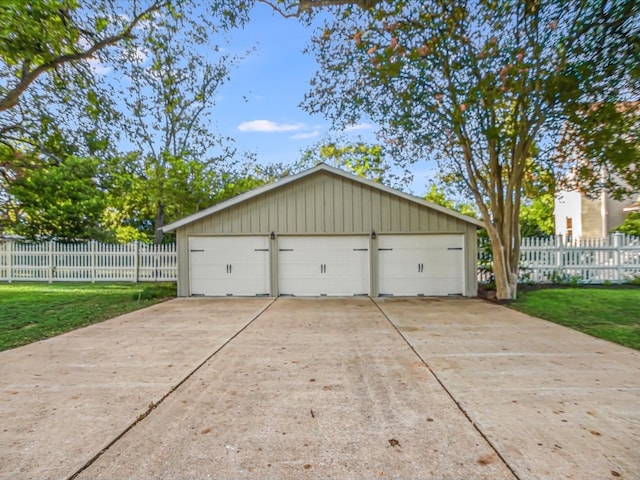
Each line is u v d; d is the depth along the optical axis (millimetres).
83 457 2500
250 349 5125
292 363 4504
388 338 5719
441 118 8562
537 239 12273
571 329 6188
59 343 5477
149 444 2662
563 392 3539
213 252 10867
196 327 6586
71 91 9867
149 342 5531
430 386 3725
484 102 7734
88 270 14180
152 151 18828
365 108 8992
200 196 16703
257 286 10828
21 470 2357
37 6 6746
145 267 14117
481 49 7754
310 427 2900
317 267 10812
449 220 10742
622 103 7441
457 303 9328
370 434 2789
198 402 3375
